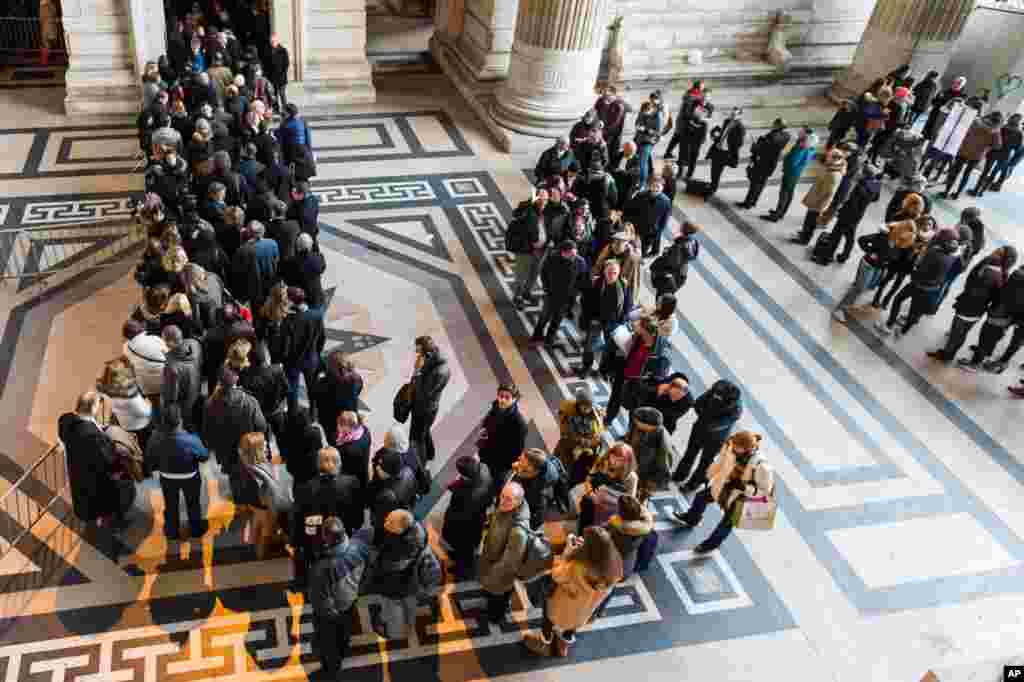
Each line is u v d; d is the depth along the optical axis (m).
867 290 12.75
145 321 8.25
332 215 13.19
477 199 14.16
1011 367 11.76
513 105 15.99
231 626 6.99
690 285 12.68
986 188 16.94
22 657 6.58
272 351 8.48
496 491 7.86
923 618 7.92
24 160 13.66
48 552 7.43
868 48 19.30
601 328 10.00
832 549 8.53
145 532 7.70
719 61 19.84
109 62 15.18
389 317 10.99
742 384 10.74
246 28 17.30
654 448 7.51
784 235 14.36
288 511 7.02
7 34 17.08
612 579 5.88
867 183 12.71
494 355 10.59
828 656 7.45
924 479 9.59
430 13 21.61
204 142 10.66
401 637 6.63
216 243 9.11
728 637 7.48
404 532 6.00
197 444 6.96
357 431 6.91
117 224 12.21
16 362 9.48
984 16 20.06
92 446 6.75
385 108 17.09
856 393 10.87
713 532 8.10
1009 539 8.92
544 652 7.08
